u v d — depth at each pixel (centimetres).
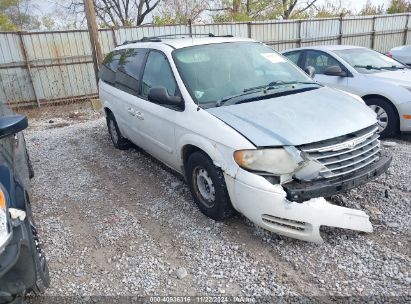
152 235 361
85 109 1087
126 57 553
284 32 1480
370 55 704
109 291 288
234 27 1364
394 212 365
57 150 666
